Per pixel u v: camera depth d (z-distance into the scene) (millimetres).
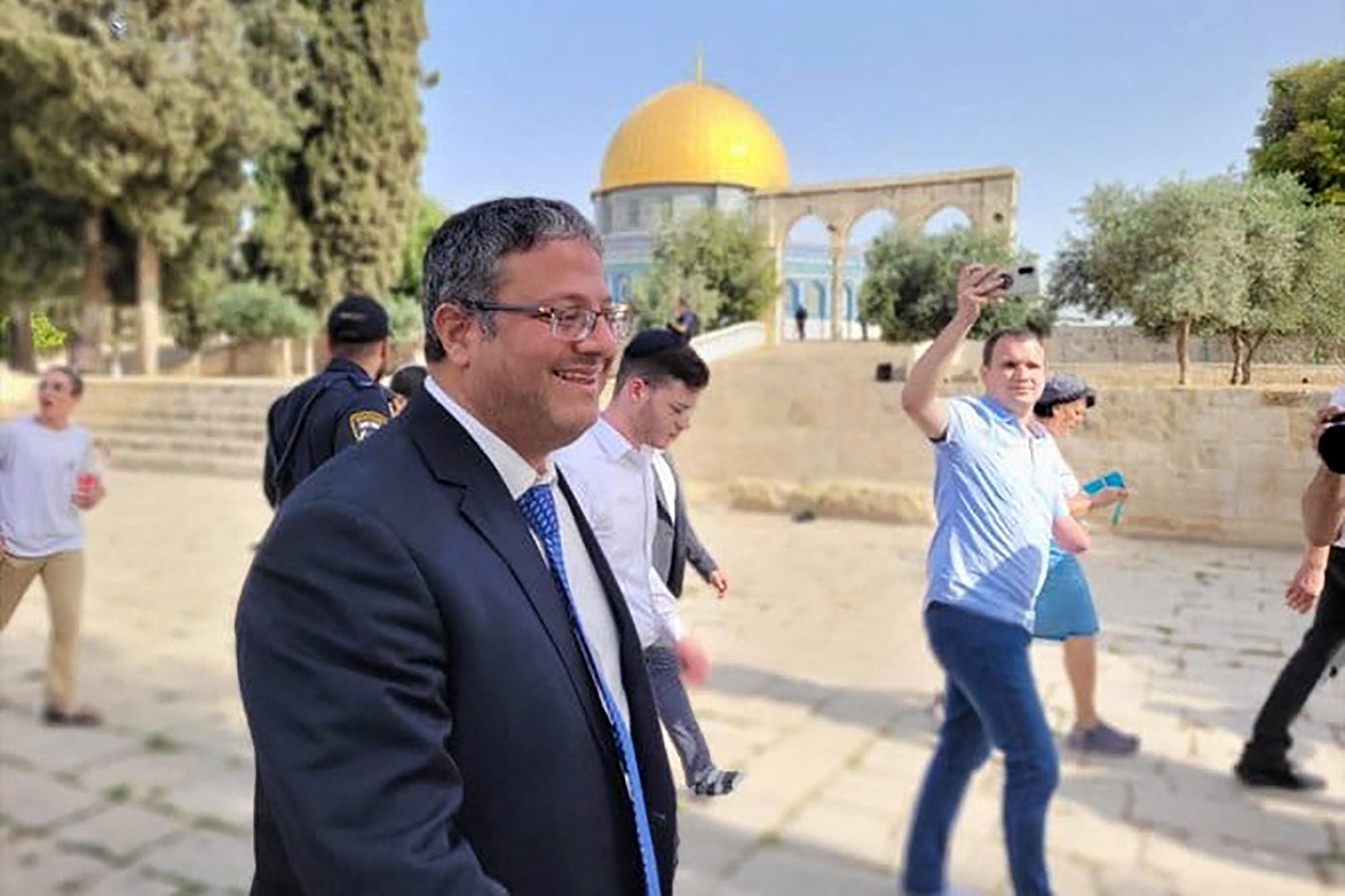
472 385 1074
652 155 33781
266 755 881
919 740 3455
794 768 3229
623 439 2311
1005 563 2092
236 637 948
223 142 10680
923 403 2105
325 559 910
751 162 33938
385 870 820
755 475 9297
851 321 20766
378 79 14883
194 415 9742
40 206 8883
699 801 2994
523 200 1092
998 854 2588
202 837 2768
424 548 945
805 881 2512
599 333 1066
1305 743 3338
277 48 13094
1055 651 4406
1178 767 3145
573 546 1226
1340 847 2629
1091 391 2160
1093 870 2506
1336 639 2885
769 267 19016
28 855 2631
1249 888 2438
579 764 1017
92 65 8617
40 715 3629
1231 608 4223
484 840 953
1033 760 2092
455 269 1062
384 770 856
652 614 2494
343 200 14836
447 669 944
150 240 9820
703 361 2316
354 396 2553
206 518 8008
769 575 6281
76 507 3631
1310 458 2615
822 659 4414
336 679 874
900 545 7324
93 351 9812
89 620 5074
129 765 3223
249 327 12031
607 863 1042
